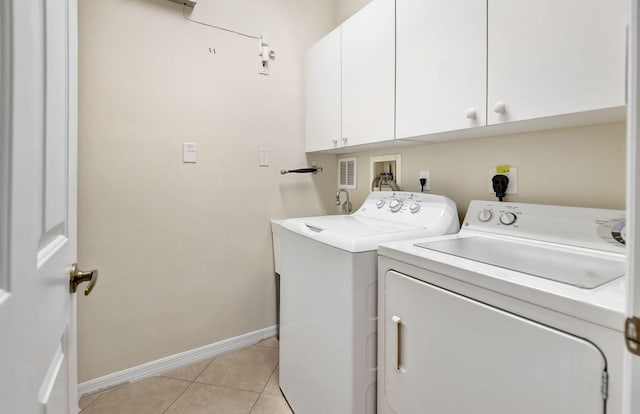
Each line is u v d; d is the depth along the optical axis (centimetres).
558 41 84
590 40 79
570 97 83
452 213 134
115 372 160
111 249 156
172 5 167
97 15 148
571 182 109
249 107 195
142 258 165
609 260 83
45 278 51
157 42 164
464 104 109
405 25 132
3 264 36
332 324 112
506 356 67
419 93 126
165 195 170
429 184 162
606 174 101
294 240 141
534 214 110
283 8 205
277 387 162
